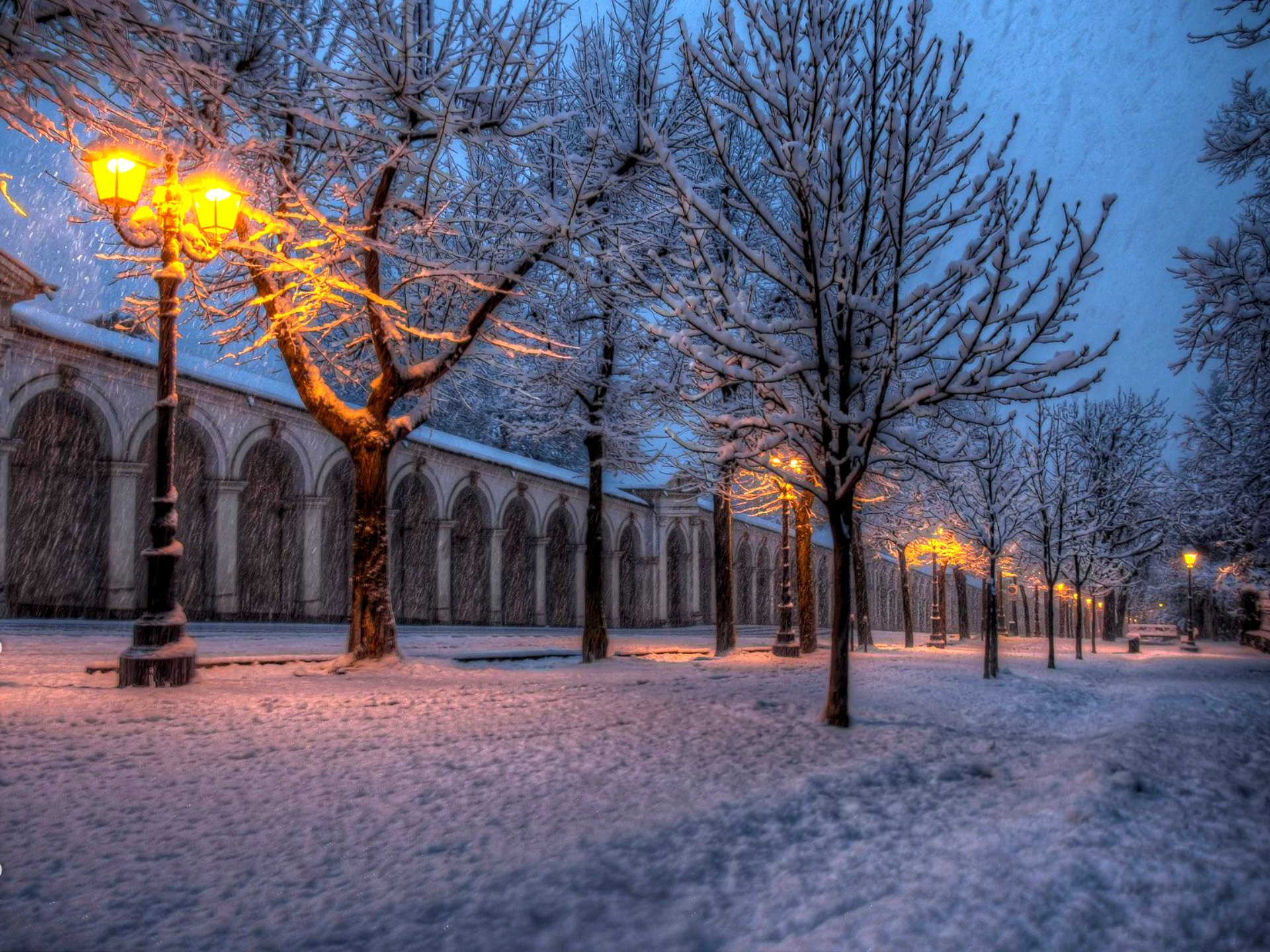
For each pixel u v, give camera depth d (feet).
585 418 68.85
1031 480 74.38
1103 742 25.85
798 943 10.99
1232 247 38.68
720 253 64.08
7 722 26.30
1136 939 10.60
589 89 59.72
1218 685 52.95
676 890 13.46
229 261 46.98
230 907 12.96
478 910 12.71
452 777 21.36
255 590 104.83
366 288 44.16
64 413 84.43
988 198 29.89
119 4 23.25
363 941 11.68
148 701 31.35
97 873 14.38
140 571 88.74
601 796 19.51
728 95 58.03
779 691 42.01
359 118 45.65
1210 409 84.48
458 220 51.70
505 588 140.87
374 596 47.14
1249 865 13.32
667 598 179.63
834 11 29.78
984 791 20.21
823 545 230.89
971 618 278.26
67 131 25.72
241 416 92.53
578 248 57.72
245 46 40.27
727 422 32.27
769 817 17.57
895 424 33.22
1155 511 116.37
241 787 20.21
